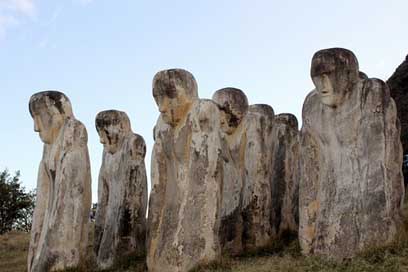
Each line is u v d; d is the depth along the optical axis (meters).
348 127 11.77
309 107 12.48
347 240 11.34
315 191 12.27
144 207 16.33
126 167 16.23
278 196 15.99
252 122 15.15
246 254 13.86
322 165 12.20
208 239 11.80
